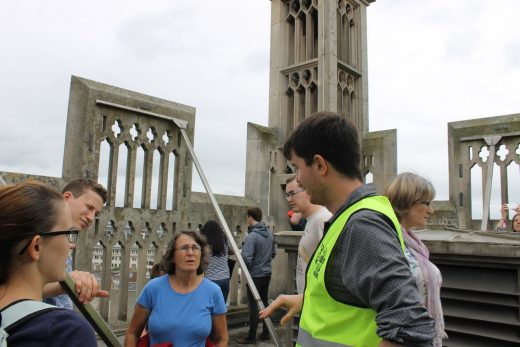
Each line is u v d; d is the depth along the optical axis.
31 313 1.04
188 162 5.68
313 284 1.35
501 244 2.52
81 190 2.48
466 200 6.40
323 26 7.49
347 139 1.39
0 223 1.08
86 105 4.68
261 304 2.58
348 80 8.12
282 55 8.20
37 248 1.13
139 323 2.92
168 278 2.97
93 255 4.88
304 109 8.07
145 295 2.93
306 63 7.73
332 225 1.35
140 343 2.92
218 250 4.95
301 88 7.95
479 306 2.70
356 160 1.42
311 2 7.94
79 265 4.56
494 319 2.60
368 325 1.21
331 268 1.28
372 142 7.50
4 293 1.09
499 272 2.62
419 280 2.04
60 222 1.19
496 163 6.17
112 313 5.11
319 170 1.41
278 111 7.97
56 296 2.04
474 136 6.33
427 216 2.29
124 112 5.05
